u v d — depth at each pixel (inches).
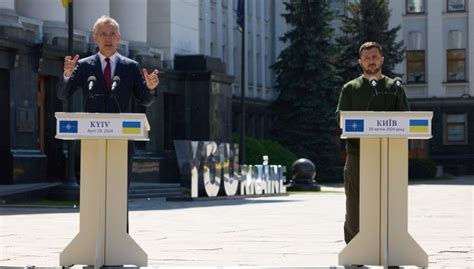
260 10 3016.7
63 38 1566.2
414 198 1423.5
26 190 1216.2
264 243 614.2
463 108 3174.2
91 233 394.6
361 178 397.4
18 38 1429.6
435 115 3191.4
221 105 1968.5
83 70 407.5
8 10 1445.6
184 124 1923.0
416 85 3230.8
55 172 1539.1
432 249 569.6
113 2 1867.6
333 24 3235.7
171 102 1926.7
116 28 408.2
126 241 394.9
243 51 1925.4
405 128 376.2
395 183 394.6
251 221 848.3
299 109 2519.7
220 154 1387.8
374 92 413.1
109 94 405.1
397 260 394.0
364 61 415.8
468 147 3161.9
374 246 396.2
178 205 1172.5
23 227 751.7
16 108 1424.7
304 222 833.5
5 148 1403.8
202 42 2544.3
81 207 394.9
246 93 2886.3
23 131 1435.8
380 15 2797.7
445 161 3161.9
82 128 376.2
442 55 3206.2
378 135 375.9
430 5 3221.0
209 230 731.4
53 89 1546.5
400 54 2829.7
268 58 3117.6
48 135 1544.0
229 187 1408.7
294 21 2522.1
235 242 621.0
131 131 376.5
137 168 1729.8
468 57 3184.1
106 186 394.6
